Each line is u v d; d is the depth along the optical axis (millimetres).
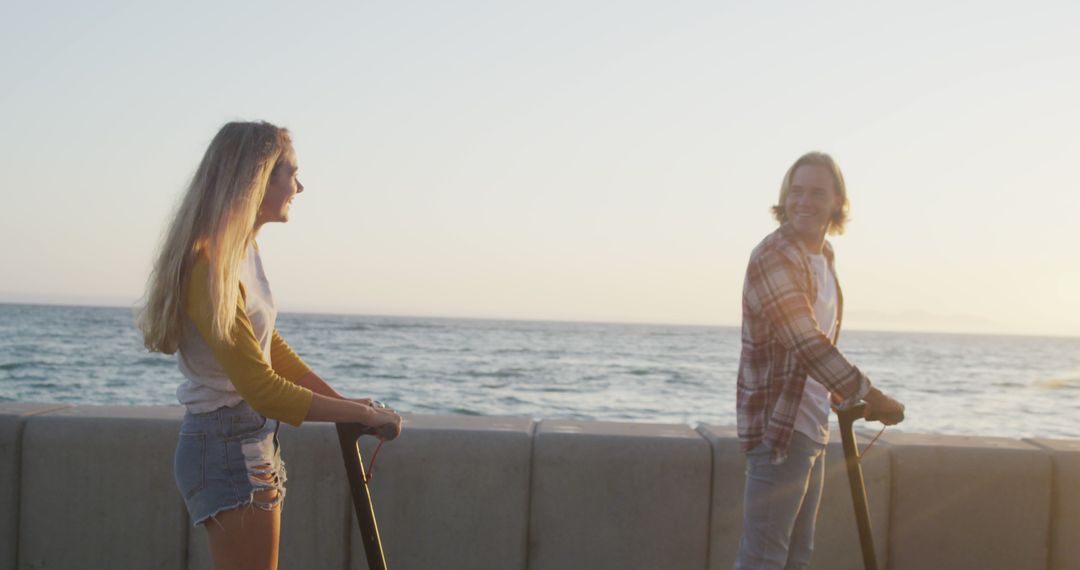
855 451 2641
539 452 3418
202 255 2094
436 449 3406
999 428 23859
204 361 2158
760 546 2666
